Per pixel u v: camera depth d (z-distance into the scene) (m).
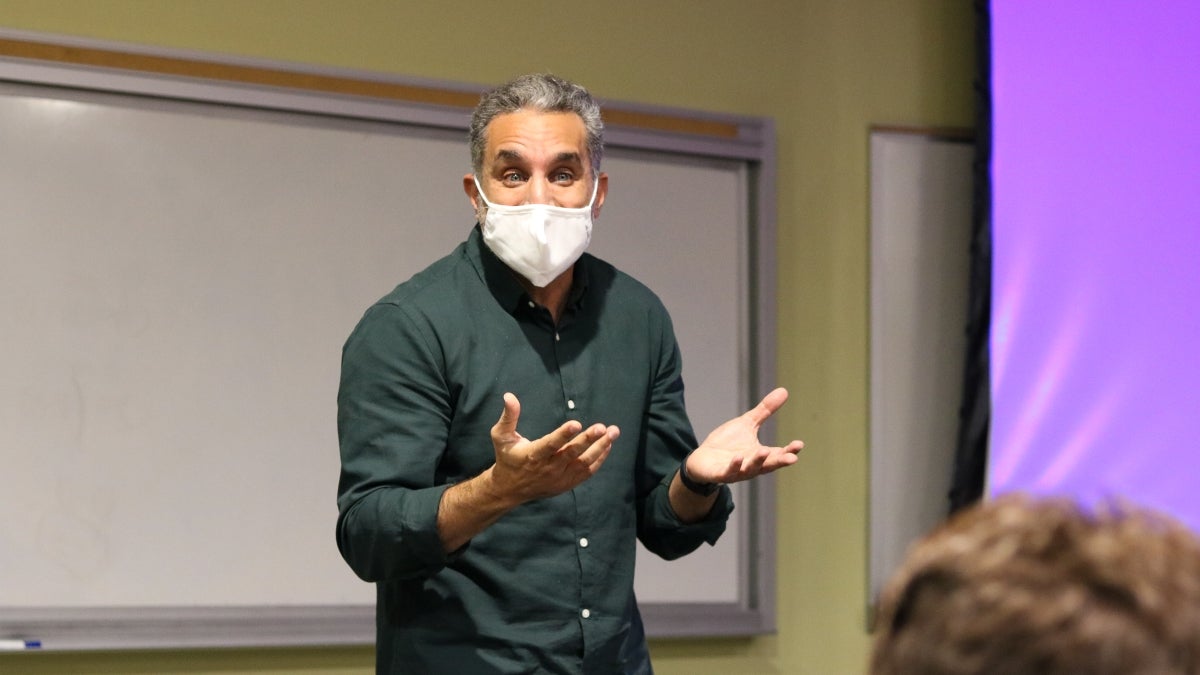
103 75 5.71
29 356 5.59
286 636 5.84
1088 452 6.69
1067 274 6.79
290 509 5.94
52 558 5.54
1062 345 6.77
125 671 5.67
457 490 3.09
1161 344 6.64
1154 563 0.95
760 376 6.81
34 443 5.56
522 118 3.46
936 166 7.29
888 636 1.05
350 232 6.14
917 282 7.20
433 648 3.34
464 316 3.43
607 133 6.59
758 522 6.74
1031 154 6.84
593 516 3.44
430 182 6.30
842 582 6.97
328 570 5.98
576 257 3.45
